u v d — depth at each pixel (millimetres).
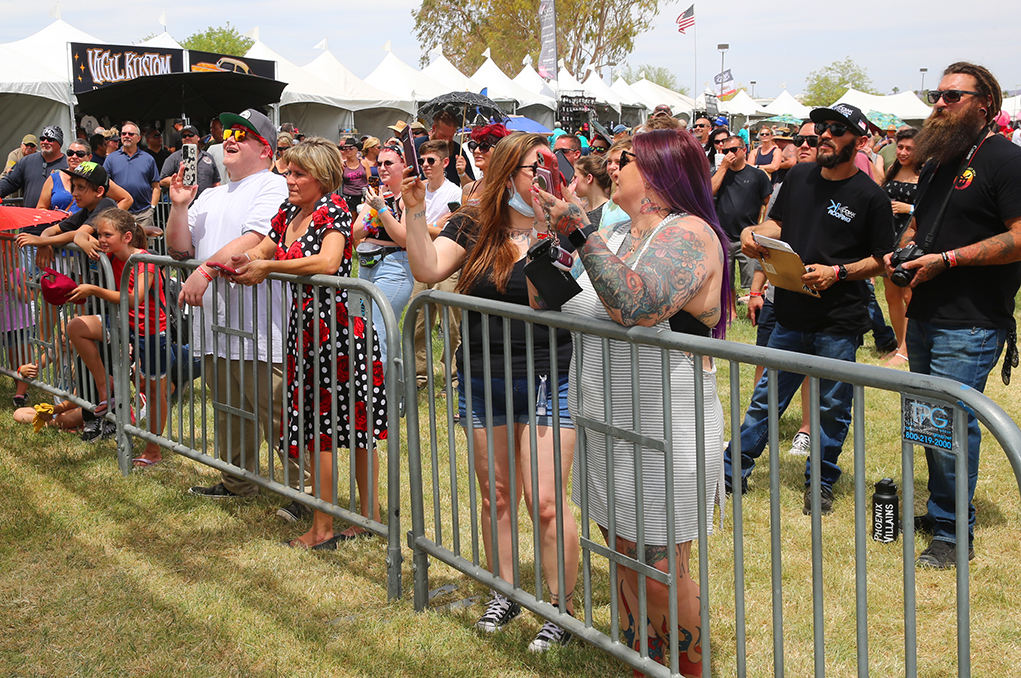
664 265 2225
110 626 3055
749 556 3727
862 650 1942
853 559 3684
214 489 4355
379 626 3100
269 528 3990
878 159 10648
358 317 3590
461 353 3145
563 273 2441
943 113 3508
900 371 1787
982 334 3572
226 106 13539
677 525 2355
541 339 2928
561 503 2707
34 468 4598
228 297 3801
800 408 6066
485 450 3127
